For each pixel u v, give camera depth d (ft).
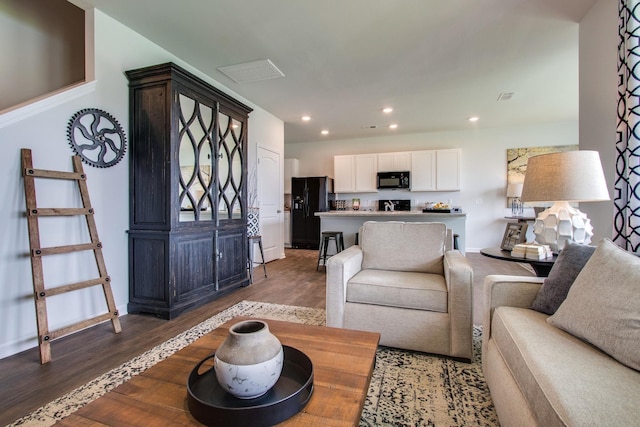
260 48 9.92
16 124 6.58
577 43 9.67
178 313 8.79
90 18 7.98
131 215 8.94
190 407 2.72
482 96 14.35
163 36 9.24
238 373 2.73
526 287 5.01
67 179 7.42
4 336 6.41
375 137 23.30
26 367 5.96
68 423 2.56
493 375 4.56
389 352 6.62
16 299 6.59
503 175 20.24
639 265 3.56
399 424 4.41
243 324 3.18
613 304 3.43
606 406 2.56
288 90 13.55
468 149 20.93
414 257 7.99
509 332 4.13
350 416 2.66
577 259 4.62
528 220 17.99
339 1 7.64
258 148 15.93
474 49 10.02
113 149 8.49
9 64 8.46
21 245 6.67
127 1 7.68
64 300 7.49
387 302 6.64
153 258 8.70
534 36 9.28
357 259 7.93
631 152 5.56
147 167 8.77
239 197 11.87
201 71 11.59
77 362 6.16
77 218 7.72
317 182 22.77
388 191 22.93
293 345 4.04
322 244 15.30
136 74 8.70
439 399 4.97
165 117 8.56
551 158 5.94
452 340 6.20
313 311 9.11
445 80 12.49
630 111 5.58
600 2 7.52
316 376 3.30
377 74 11.91
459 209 19.54
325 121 18.66
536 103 15.37
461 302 6.14
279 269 15.26
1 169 6.37
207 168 10.11
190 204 9.38
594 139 7.75
